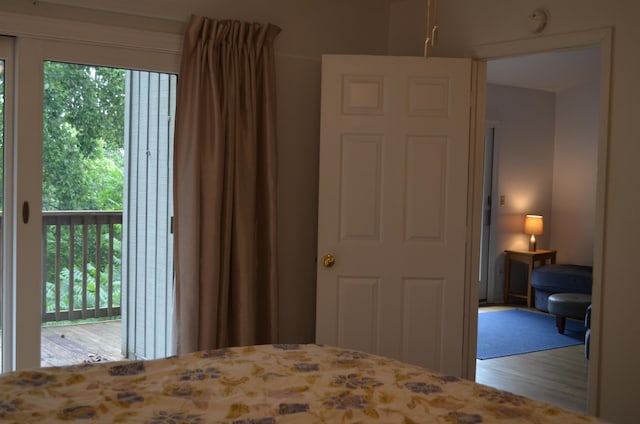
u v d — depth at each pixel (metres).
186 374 2.03
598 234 3.32
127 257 3.66
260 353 2.28
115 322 3.64
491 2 3.81
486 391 1.94
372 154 3.79
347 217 3.80
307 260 4.16
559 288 6.89
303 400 1.82
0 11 3.11
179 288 3.60
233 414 1.71
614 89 3.28
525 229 7.59
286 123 4.02
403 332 3.84
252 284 3.77
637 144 3.19
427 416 1.73
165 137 3.72
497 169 7.42
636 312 3.19
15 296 3.28
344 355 2.28
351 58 3.77
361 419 1.70
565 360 5.12
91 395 1.83
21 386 1.89
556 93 7.89
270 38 3.81
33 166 3.29
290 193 4.07
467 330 3.96
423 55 4.22
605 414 3.31
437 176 3.80
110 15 3.41
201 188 3.59
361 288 3.83
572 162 7.73
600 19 3.33
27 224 3.29
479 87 3.93
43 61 3.29
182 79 3.54
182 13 3.59
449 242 3.82
